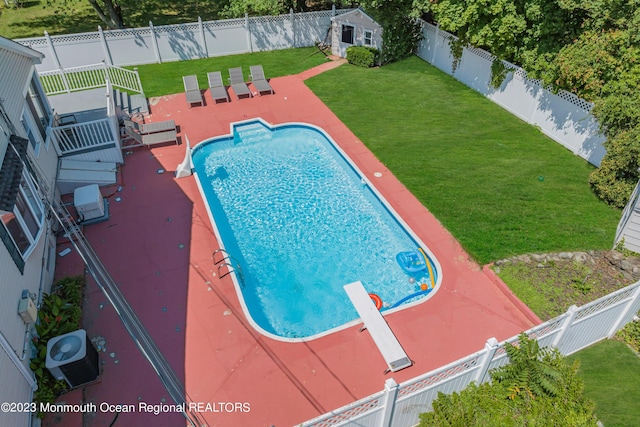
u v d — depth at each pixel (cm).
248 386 919
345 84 2211
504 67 1884
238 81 2158
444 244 1283
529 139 1752
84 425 842
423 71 2323
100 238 1285
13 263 888
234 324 1049
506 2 1742
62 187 1425
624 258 1188
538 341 888
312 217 1448
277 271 1256
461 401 753
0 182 873
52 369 837
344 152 1692
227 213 1459
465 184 1507
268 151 1777
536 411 734
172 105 2022
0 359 730
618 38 1446
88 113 1734
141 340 1004
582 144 1617
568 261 1204
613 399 880
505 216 1363
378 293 1193
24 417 792
